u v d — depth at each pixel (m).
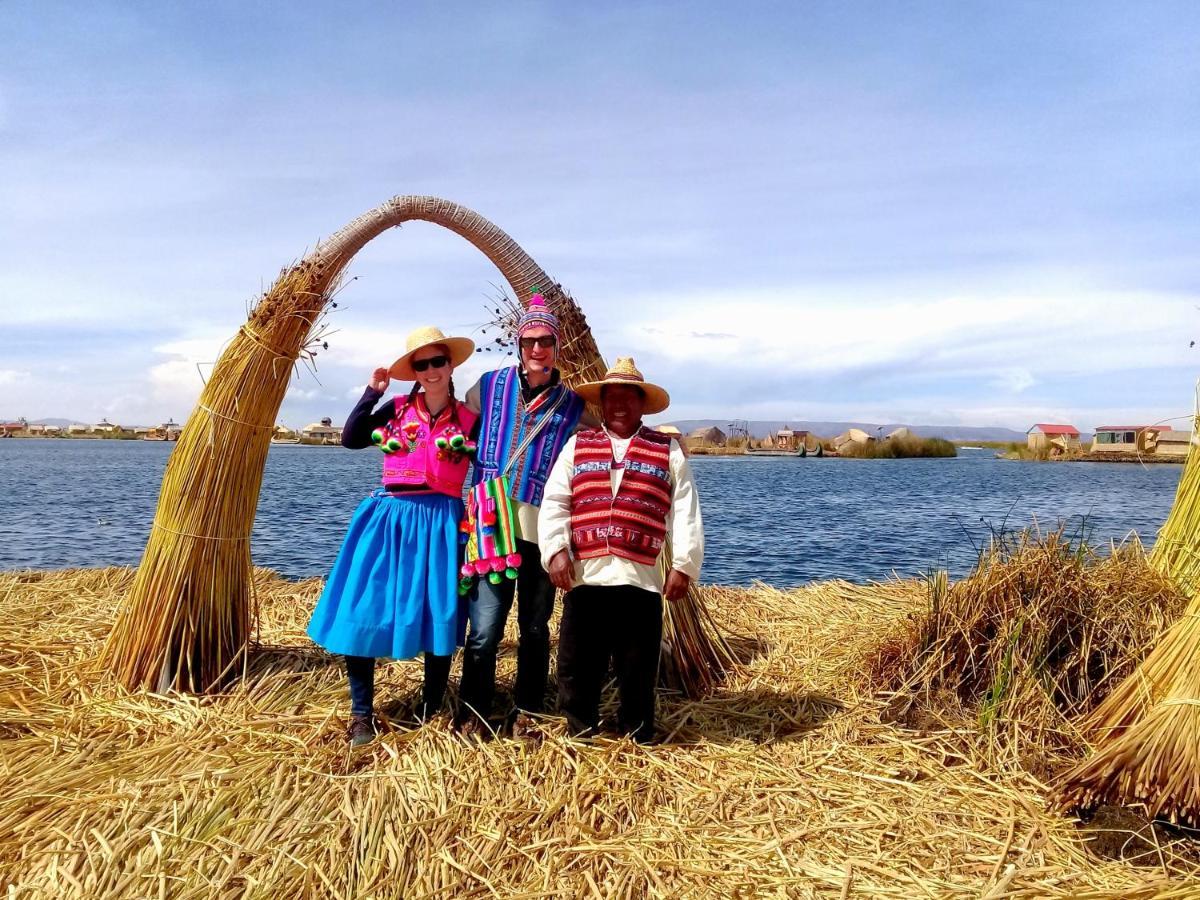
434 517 3.65
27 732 3.60
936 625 4.23
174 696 4.01
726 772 3.39
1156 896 2.50
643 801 3.13
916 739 3.66
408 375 3.80
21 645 4.63
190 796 2.99
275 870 2.61
